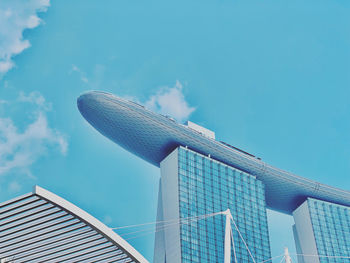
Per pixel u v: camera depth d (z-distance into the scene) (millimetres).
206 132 159125
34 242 45969
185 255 124375
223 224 138500
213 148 146625
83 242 46688
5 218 43438
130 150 142375
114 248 47969
